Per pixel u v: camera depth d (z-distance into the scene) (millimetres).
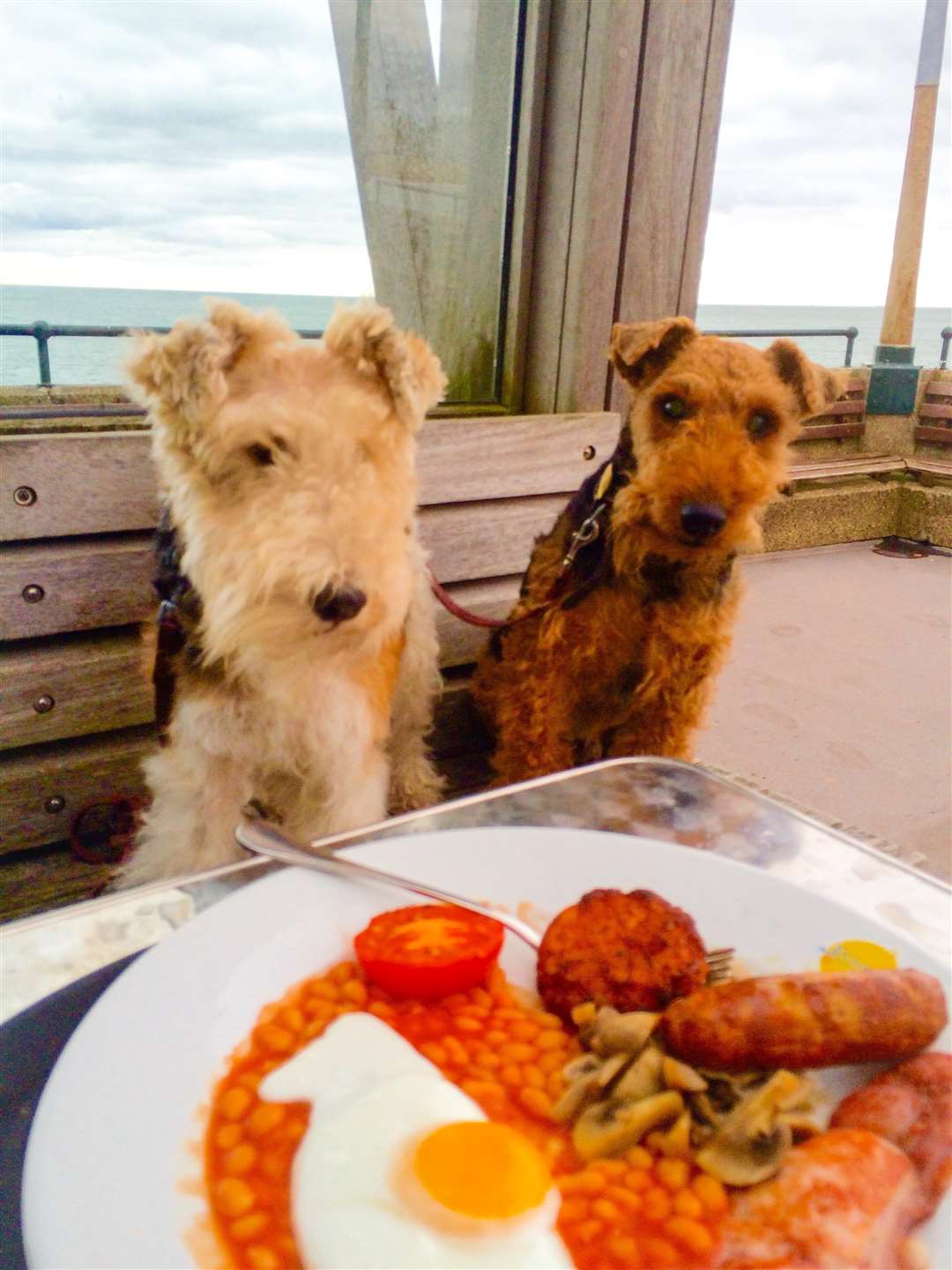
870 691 1533
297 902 362
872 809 1143
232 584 606
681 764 519
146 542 904
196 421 615
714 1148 277
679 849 403
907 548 2643
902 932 352
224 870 405
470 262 1201
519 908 384
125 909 380
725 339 918
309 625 589
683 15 1018
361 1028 317
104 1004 302
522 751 969
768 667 1626
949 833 1091
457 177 1163
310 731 741
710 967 350
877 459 2861
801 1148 273
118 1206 244
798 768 1244
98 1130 263
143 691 919
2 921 878
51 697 880
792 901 372
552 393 1164
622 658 926
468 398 1216
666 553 834
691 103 1066
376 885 375
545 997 345
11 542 859
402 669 957
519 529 1150
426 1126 281
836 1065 300
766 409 871
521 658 963
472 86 1113
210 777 756
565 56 1030
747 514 827
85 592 880
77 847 906
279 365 670
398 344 676
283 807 872
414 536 953
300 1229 260
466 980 339
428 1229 258
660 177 1080
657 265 1122
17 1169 271
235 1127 283
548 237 1111
